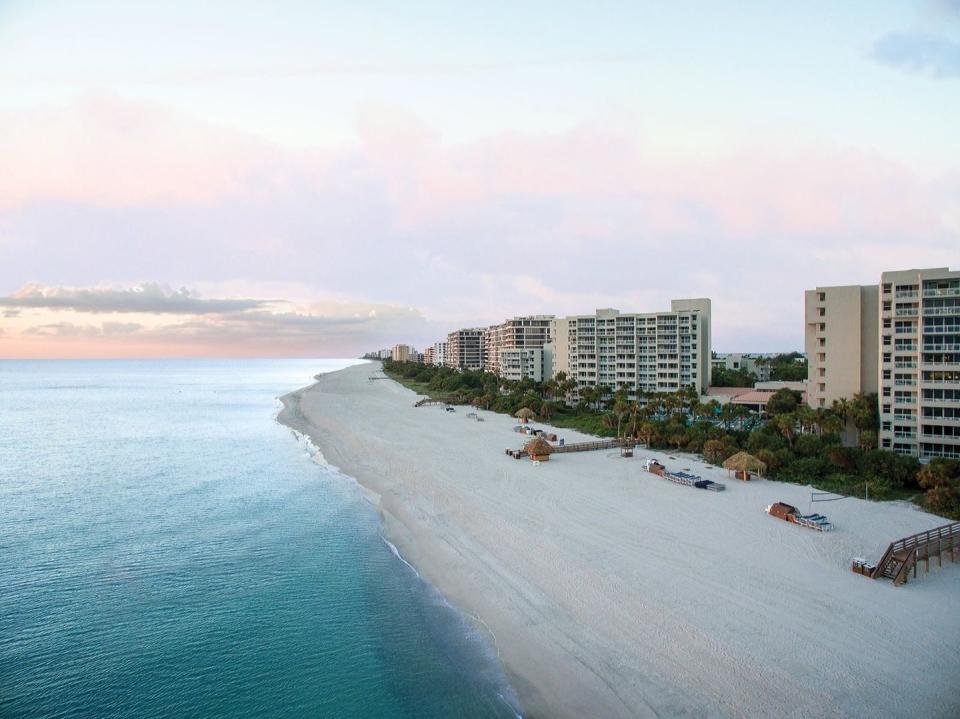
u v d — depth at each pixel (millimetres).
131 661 33406
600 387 127188
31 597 40906
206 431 119625
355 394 194250
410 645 34250
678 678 29422
